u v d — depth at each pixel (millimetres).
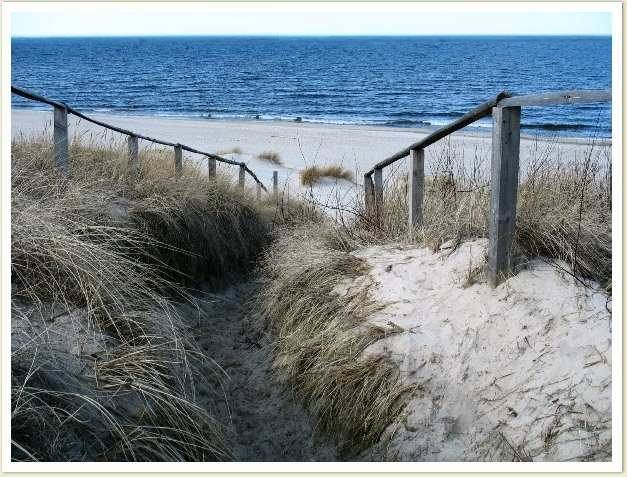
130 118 40594
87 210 5551
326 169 17703
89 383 3666
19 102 49156
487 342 4008
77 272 4270
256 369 5543
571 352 3627
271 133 31125
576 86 64562
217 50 174750
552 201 5039
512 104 4023
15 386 3156
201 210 7457
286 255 6703
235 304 7047
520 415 3514
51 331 3922
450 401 3865
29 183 5273
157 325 4684
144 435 3510
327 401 4539
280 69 103562
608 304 3873
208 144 26453
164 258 6422
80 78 84438
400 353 4297
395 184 7285
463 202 5508
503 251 4281
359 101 58094
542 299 4012
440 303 4551
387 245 5941
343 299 5254
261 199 11141
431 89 69000
